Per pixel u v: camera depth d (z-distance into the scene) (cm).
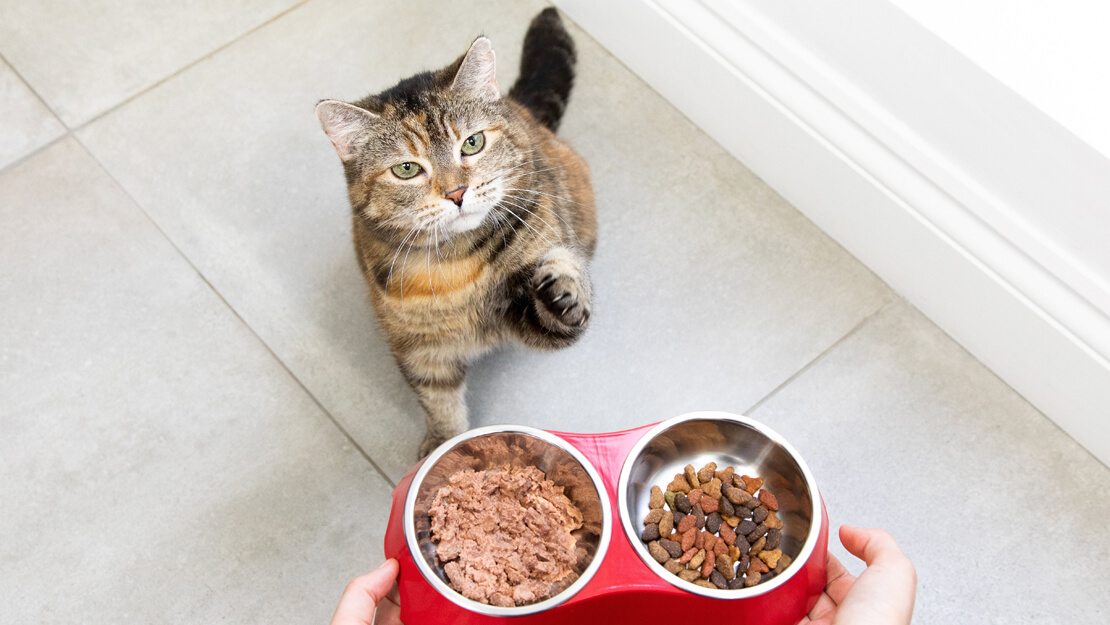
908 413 93
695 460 82
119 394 95
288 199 103
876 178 91
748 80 96
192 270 100
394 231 80
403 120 76
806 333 97
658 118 107
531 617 70
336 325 98
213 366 96
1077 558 88
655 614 72
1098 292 83
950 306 94
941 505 90
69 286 99
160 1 113
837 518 89
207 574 88
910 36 81
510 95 98
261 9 112
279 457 93
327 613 87
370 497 91
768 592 69
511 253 82
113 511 91
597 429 93
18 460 93
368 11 112
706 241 101
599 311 98
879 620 64
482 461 78
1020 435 93
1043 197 82
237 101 108
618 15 105
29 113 107
